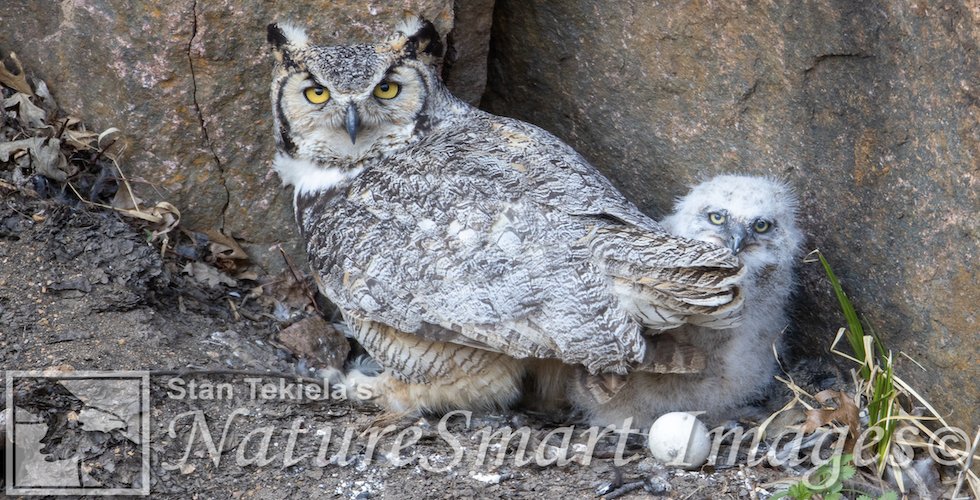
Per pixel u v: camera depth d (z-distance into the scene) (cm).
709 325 722
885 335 817
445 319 750
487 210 747
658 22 924
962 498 727
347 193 820
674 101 948
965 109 680
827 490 702
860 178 799
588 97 1036
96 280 846
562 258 725
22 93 941
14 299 799
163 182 953
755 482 730
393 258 761
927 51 700
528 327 734
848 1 753
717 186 850
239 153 962
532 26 1059
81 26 911
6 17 952
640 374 809
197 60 909
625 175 1035
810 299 896
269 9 918
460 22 1028
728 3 854
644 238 712
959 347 741
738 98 886
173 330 848
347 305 789
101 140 947
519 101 1128
